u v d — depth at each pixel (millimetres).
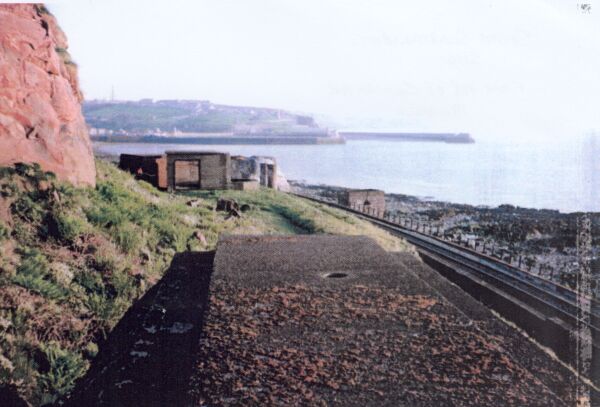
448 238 26875
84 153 11031
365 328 2100
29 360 5512
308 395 1627
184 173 31781
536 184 111812
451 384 1689
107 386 2598
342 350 1915
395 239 22391
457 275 16656
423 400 1604
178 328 2742
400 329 2096
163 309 2963
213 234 13070
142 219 10727
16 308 6102
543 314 11805
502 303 13641
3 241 7203
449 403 1587
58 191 9180
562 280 15305
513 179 121562
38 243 7715
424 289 2582
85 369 5641
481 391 1652
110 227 9359
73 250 7973
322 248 3459
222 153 31281
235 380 1709
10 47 9578
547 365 2246
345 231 20641
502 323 2631
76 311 6602
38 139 9617
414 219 49719
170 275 3562
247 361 1832
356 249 3428
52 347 5766
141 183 18094
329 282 2678
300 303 2369
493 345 1972
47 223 8156
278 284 2641
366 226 25781
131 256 8805
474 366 1807
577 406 2004
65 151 10328
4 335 5625
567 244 31391
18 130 9289
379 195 43594
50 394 5113
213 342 1976
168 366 2383
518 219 48594
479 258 20547
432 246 23203
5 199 8023
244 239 3754
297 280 2709
